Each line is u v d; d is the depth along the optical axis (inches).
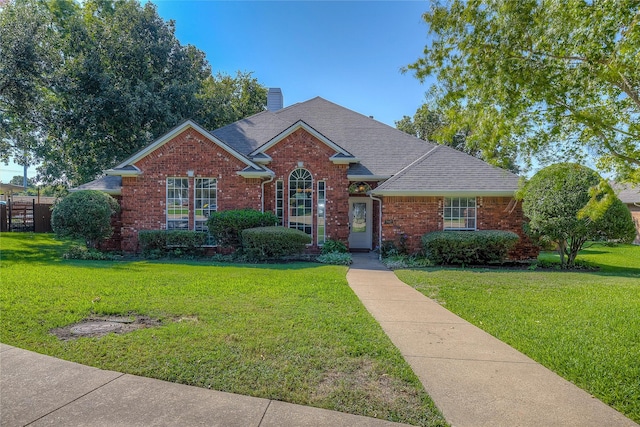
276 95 886.4
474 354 191.6
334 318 239.3
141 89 821.9
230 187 594.6
